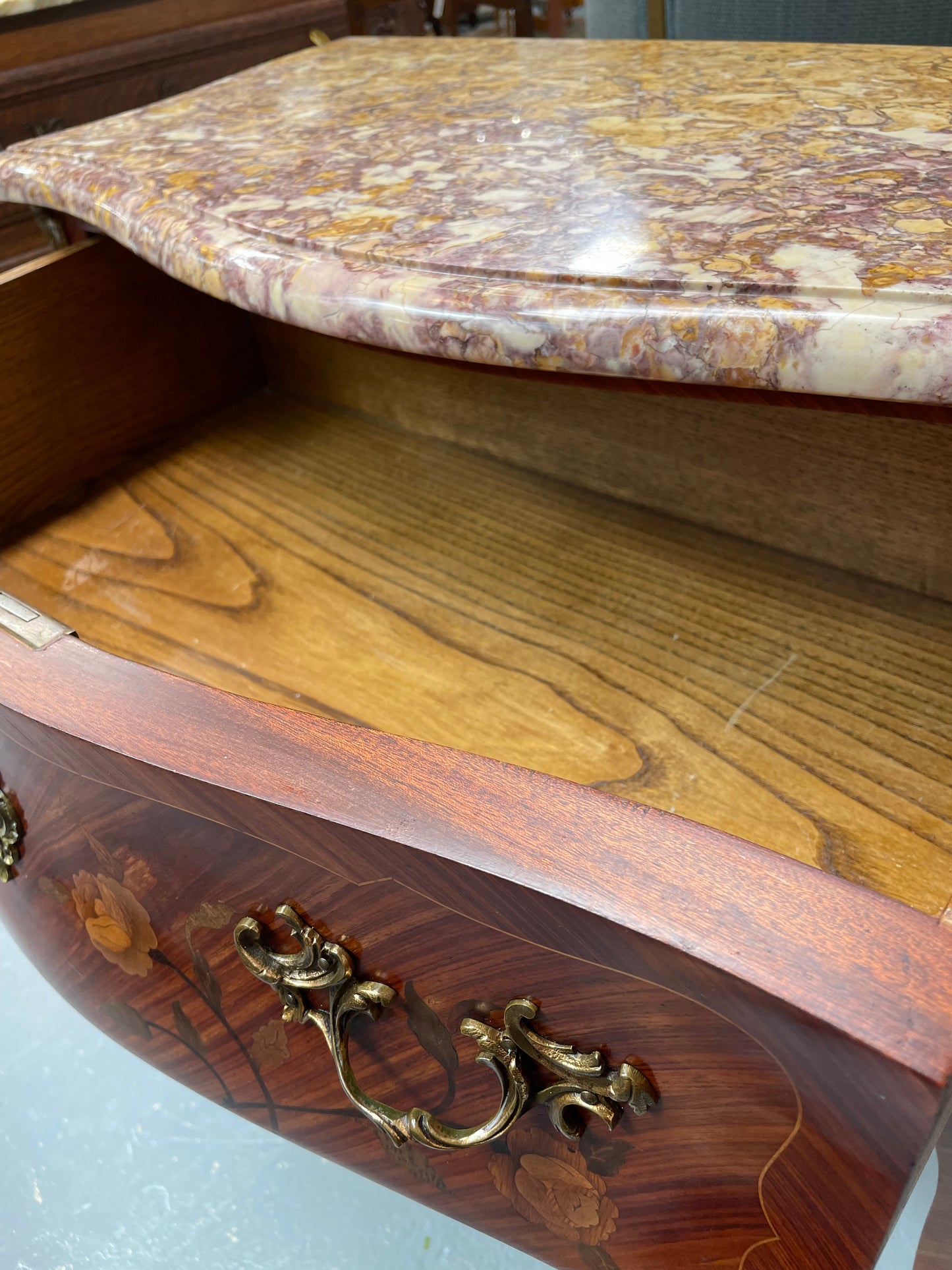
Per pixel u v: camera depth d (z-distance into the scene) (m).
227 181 0.57
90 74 1.36
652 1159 0.34
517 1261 0.68
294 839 0.32
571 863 0.28
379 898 0.32
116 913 0.43
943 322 0.34
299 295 0.47
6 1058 0.83
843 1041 0.24
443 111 0.67
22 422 0.74
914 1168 0.26
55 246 0.79
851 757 0.53
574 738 0.56
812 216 0.43
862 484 0.60
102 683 0.37
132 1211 0.73
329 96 0.74
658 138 0.57
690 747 0.55
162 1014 0.47
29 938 0.52
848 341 0.35
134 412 0.82
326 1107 0.45
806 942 0.25
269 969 0.38
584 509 0.74
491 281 0.42
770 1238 0.33
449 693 0.60
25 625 0.41
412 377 0.81
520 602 0.66
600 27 1.26
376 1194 0.72
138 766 0.34
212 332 0.86
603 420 0.71
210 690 0.36
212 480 0.81
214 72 1.52
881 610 0.61
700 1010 0.27
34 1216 0.73
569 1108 0.34
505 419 0.77
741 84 0.65
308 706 0.60
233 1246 0.70
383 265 0.45
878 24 1.02
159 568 0.72
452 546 0.71
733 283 0.38
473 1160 0.40
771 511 0.65
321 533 0.74
